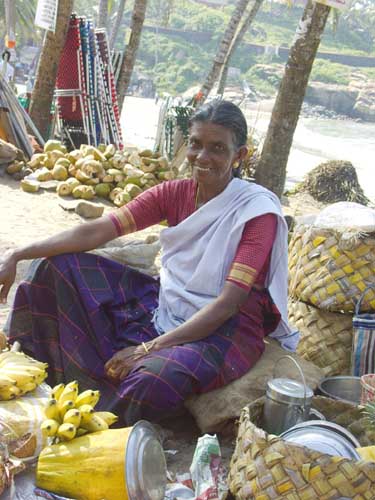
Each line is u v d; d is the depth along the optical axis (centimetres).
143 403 297
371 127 5725
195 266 332
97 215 746
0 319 421
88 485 258
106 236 340
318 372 339
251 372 323
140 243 403
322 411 303
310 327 391
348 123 6219
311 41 756
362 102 7156
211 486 268
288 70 773
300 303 400
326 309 382
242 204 322
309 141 3306
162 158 857
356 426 293
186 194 343
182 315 330
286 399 278
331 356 384
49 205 760
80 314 328
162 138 1023
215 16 8450
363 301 377
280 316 342
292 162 2183
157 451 268
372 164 2469
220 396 311
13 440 267
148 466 260
